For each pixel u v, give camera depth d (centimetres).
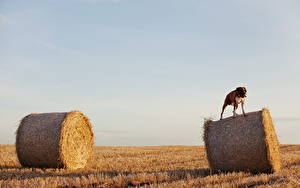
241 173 1338
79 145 1695
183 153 2453
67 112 1662
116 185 1139
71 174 1418
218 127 1471
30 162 1631
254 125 1381
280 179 1177
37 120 1642
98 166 1698
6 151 2423
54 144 1580
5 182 1152
